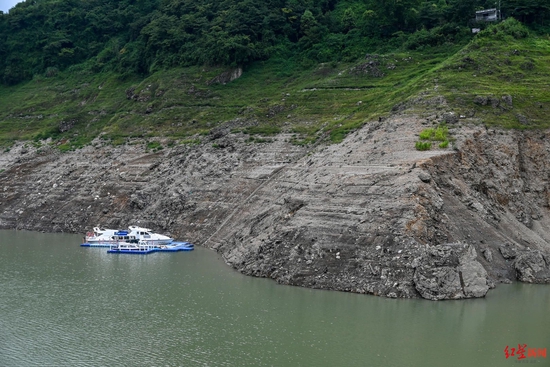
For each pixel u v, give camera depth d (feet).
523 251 222.28
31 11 577.43
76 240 314.55
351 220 215.72
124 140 389.19
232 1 476.95
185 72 434.30
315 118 344.69
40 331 178.29
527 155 266.77
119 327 180.34
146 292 212.84
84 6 581.53
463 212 222.89
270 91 402.11
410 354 160.66
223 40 433.07
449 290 195.83
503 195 244.63
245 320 183.21
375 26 426.10
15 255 276.00
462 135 257.34
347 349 163.02
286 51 442.50
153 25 482.69
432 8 418.10
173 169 338.75
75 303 202.59
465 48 348.59
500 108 281.54
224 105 397.19
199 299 202.90
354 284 201.46
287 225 230.27
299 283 210.18
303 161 290.35
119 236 295.48
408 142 254.68
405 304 191.21
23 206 360.48
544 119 280.31
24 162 395.75
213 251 276.21
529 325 178.09
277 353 161.27
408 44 395.55
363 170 239.91
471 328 175.73
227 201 299.38
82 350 164.66
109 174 358.23
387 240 203.31
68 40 549.13
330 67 406.62
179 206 311.68
